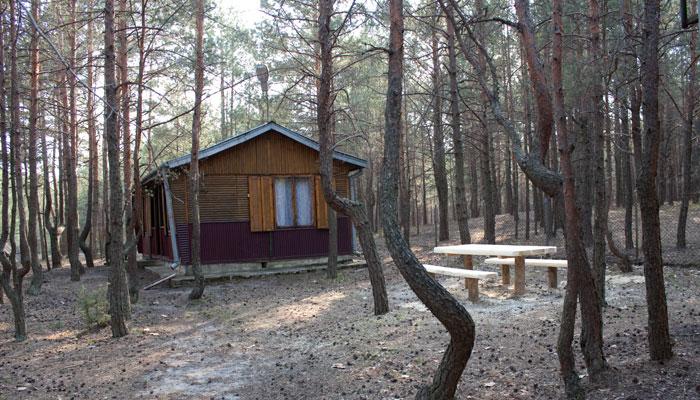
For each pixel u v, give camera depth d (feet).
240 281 49.78
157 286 48.14
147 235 66.39
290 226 54.75
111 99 29.78
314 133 74.38
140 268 60.23
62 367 24.03
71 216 52.85
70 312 36.76
